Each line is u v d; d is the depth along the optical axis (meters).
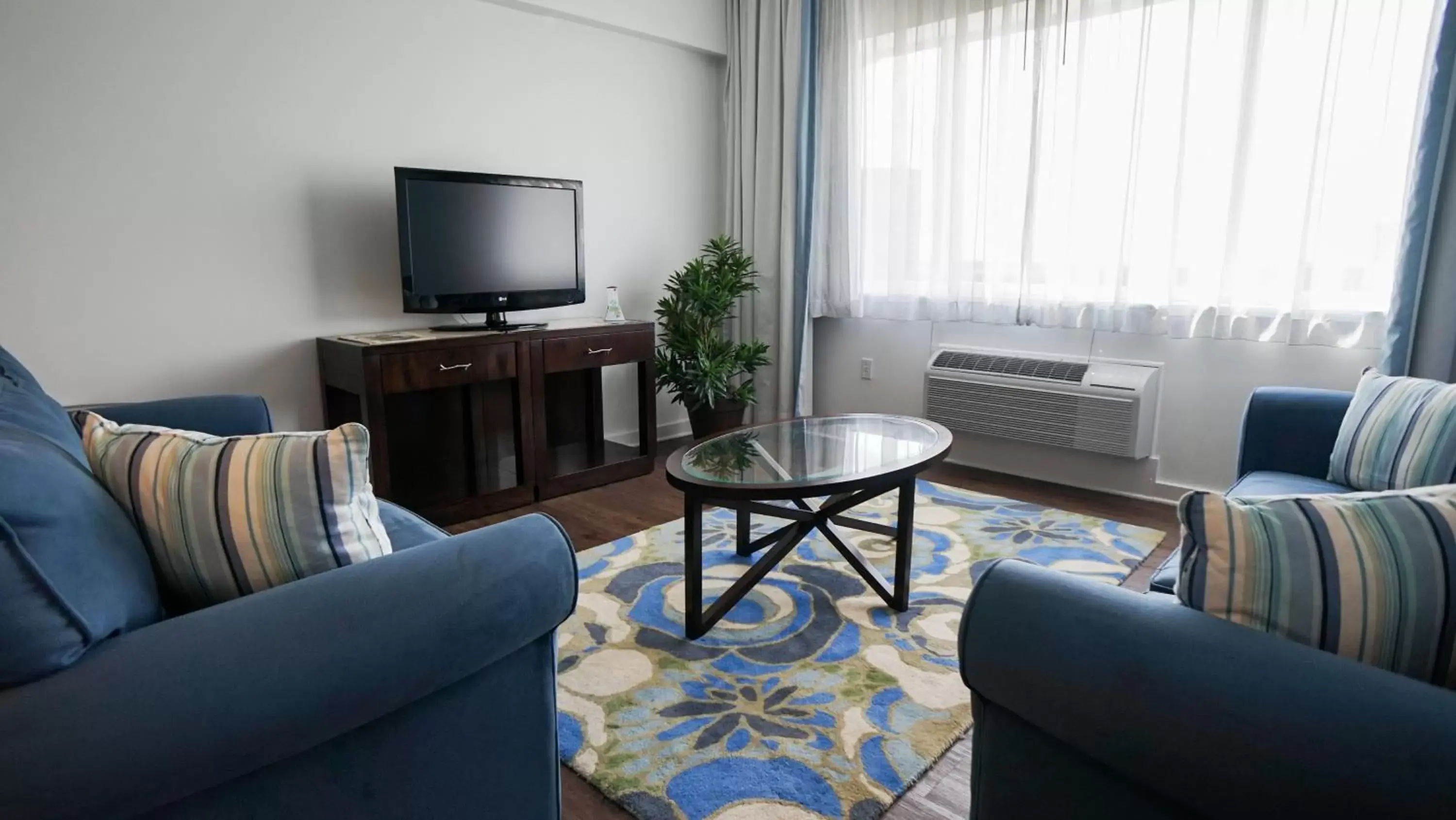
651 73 4.20
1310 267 2.79
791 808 1.48
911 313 3.93
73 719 0.76
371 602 0.97
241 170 2.88
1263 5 2.76
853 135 4.00
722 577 2.53
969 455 3.87
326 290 3.15
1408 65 2.55
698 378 3.96
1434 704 0.70
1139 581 2.50
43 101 2.46
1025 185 3.46
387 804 1.05
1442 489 0.89
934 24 3.65
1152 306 3.16
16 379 1.35
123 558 0.95
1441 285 2.51
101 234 2.61
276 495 1.07
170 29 2.67
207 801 0.87
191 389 2.86
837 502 2.36
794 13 4.05
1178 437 3.24
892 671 1.96
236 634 0.88
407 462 3.49
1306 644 0.84
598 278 4.12
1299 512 0.88
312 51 3.00
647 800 1.50
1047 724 0.91
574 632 2.16
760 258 4.40
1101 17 3.15
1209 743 0.76
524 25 3.63
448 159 3.44
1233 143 2.90
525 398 3.27
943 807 1.49
